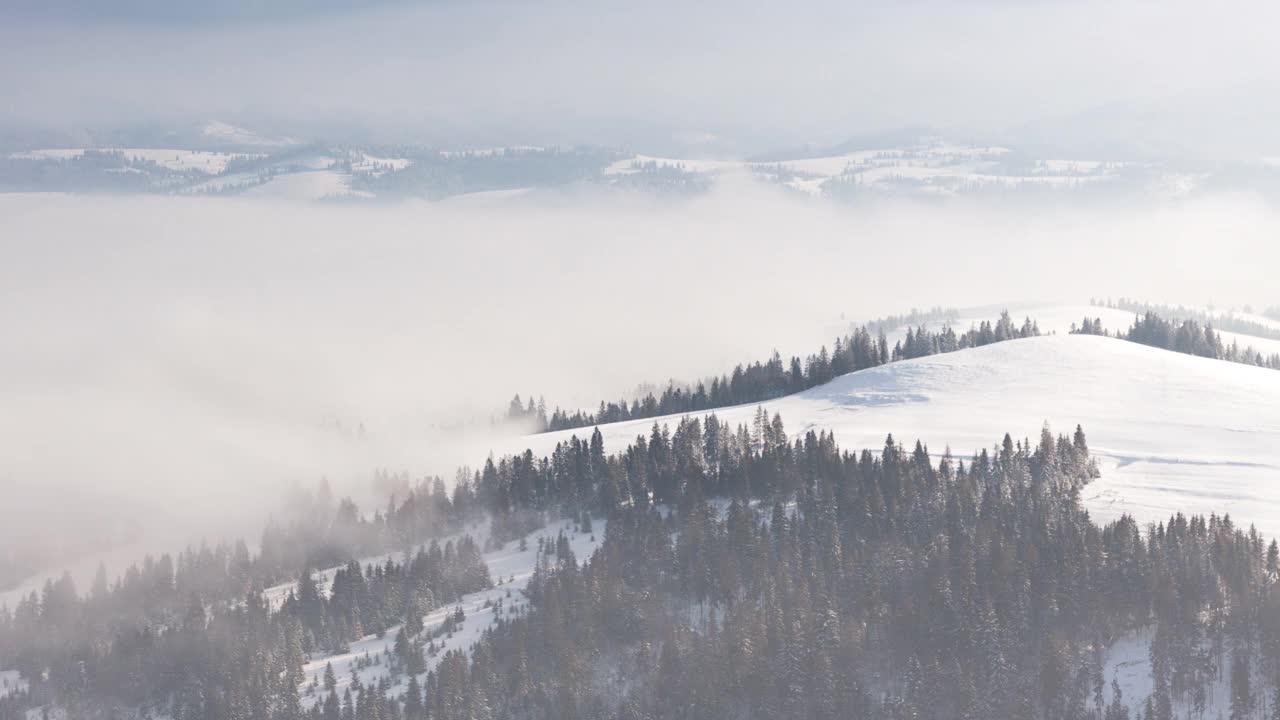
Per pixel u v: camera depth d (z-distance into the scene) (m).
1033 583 149.88
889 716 141.62
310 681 173.00
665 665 151.38
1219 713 131.25
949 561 156.88
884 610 152.75
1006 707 138.00
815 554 165.62
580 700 152.25
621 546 180.38
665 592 169.75
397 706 156.88
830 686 144.00
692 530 176.00
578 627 162.25
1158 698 131.75
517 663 159.00
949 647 145.62
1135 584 144.88
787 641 148.75
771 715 145.00
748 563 167.88
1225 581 141.88
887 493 178.75
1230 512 172.25
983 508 169.12
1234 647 136.00
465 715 151.88
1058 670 137.38
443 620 180.25
